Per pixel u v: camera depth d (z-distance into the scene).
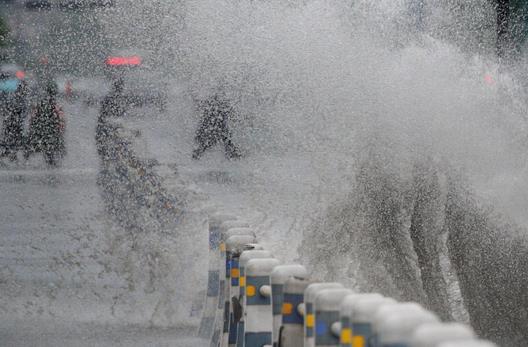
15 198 52.28
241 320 18.72
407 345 9.70
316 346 12.97
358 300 11.45
